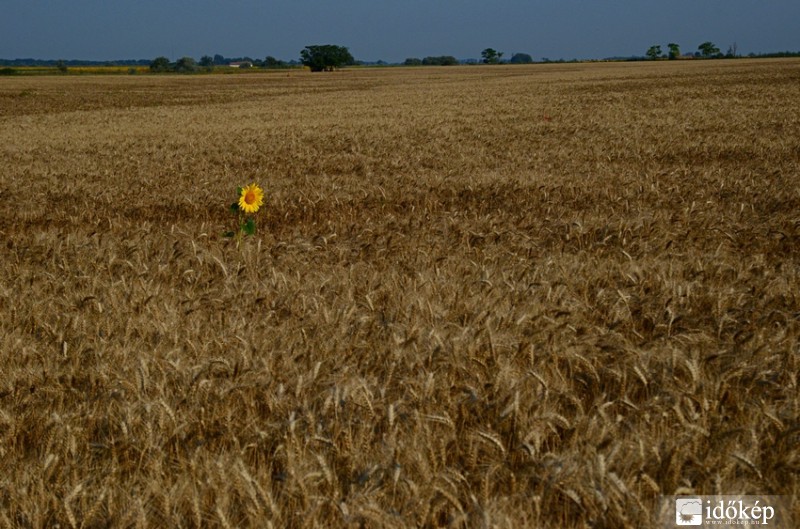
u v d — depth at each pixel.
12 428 3.46
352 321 4.77
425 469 2.93
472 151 17.20
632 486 2.74
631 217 8.80
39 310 5.27
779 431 3.12
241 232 7.75
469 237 7.61
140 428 3.42
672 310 4.74
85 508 2.83
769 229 7.78
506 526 2.52
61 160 17.80
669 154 15.60
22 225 9.91
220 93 57.47
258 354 4.13
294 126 25.81
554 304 5.02
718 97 32.03
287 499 2.89
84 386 3.99
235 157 17.27
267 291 5.60
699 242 7.36
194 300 5.38
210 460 3.08
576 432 3.19
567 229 7.87
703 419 3.19
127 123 29.67
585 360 3.78
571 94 39.56
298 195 11.40
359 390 3.51
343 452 3.17
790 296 5.15
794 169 13.01
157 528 2.77
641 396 3.74
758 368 3.81
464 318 4.73
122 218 10.16
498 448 3.04
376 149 18.14
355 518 2.64
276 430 3.35
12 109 41.94
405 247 7.36
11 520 2.80
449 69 125.75
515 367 3.93
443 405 3.49
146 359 4.11
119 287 5.76
